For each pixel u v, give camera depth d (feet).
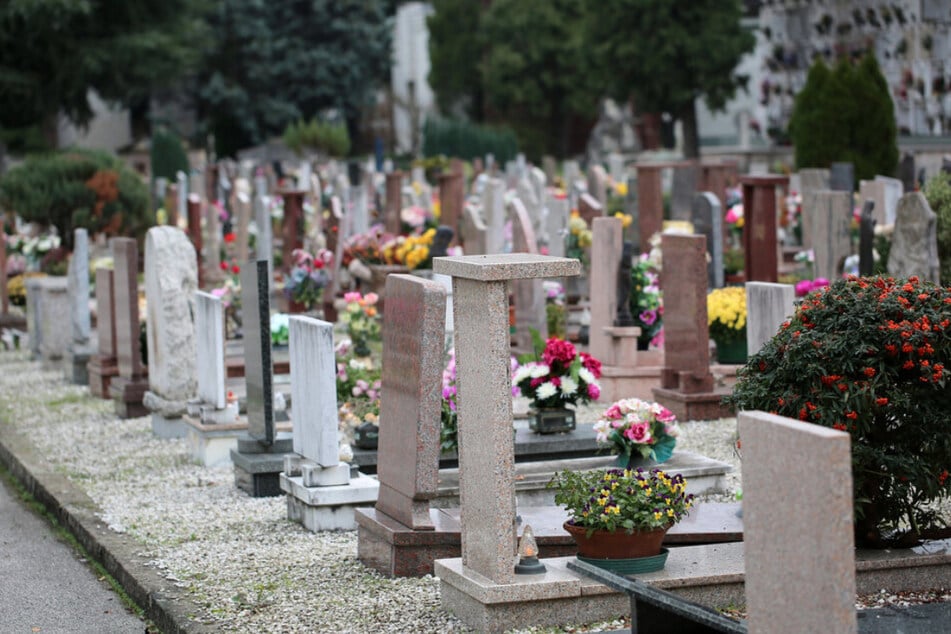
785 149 132.36
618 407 31.68
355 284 63.62
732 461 34.99
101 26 168.14
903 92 112.68
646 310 45.29
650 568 22.44
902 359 22.41
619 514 22.11
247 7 194.18
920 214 45.21
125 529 30.50
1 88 162.71
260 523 30.78
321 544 28.58
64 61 162.81
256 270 33.53
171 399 41.60
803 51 128.67
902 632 19.58
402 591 24.39
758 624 15.84
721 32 150.30
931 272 45.27
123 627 24.81
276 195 102.06
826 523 14.69
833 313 23.07
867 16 117.70
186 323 41.70
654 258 53.21
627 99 162.09
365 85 205.05
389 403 26.23
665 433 32.09
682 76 153.07
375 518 26.22
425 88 224.94
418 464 24.97
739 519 26.18
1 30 159.22
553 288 54.60
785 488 15.28
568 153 200.03
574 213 70.95
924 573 22.98
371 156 193.47
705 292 40.40
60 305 57.57
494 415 21.42
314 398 29.94
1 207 82.23
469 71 202.08
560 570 22.41
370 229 82.12
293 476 31.14
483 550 22.07
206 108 201.98
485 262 21.30
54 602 26.63
